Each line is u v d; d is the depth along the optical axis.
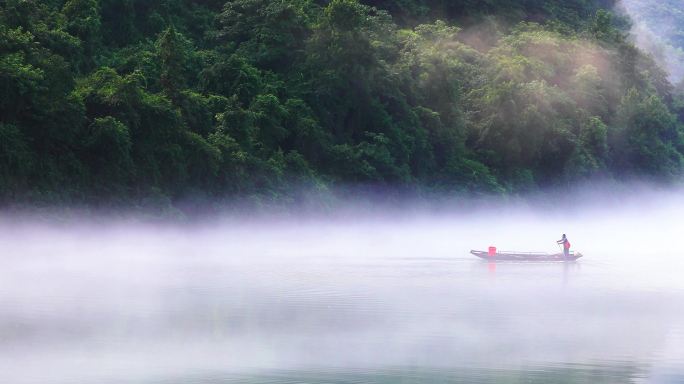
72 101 153.25
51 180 148.12
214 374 60.00
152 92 180.88
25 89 145.88
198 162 170.62
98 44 190.50
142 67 183.62
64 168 152.12
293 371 60.97
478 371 61.50
